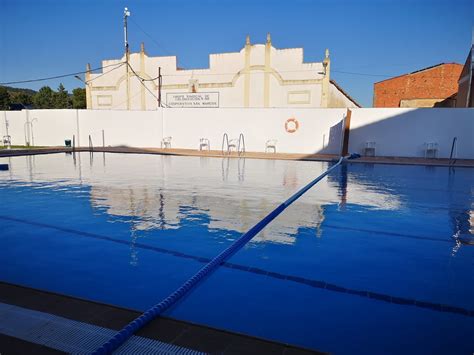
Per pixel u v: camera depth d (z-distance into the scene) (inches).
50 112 787.4
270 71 870.4
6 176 335.3
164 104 960.9
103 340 69.7
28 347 67.1
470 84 703.7
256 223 171.5
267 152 645.3
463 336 78.0
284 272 113.3
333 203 224.5
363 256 129.0
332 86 915.4
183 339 70.6
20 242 141.6
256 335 76.9
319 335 77.3
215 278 107.8
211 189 268.2
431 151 569.0
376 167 458.3
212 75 914.7
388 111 585.9
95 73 1014.4
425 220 183.0
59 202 217.8
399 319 84.9
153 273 111.6
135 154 617.6
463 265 121.2
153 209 200.2
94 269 114.7
